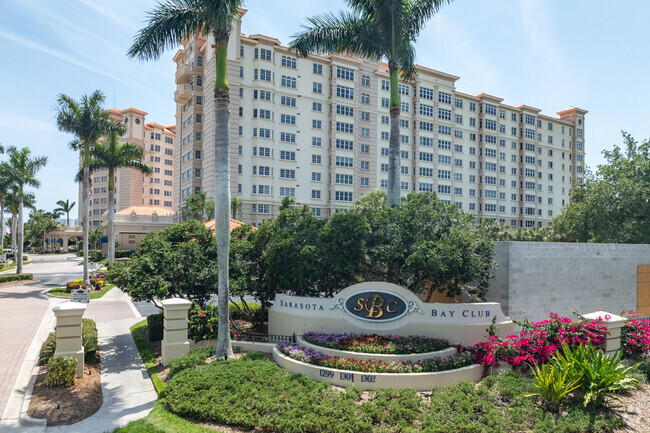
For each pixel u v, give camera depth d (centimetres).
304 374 1181
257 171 4825
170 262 1580
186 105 5619
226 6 1274
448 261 1382
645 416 934
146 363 1401
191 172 5312
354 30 1816
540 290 1711
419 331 1368
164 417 952
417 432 838
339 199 5278
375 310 1402
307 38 1812
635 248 2020
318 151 5272
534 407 952
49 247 10212
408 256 1448
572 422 879
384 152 5741
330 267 1516
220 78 1373
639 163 2998
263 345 1427
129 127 8812
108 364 1416
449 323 1359
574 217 3291
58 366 1120
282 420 874
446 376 1143
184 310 1403
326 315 1443
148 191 9494
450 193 6234
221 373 1130
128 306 2683
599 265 1892
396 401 958
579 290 1819
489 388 1057
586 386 982
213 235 1812
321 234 1509
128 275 1509
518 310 1647
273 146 4944
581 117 7919
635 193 2864
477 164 6644
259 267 1764
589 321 1225
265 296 1744
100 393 1144
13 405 1018
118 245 6856
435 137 6122
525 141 7094
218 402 971
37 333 1770
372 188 5556
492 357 1221
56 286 3600
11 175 4028
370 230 1543
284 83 5069
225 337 1323
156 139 9706
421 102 6041
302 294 1672
